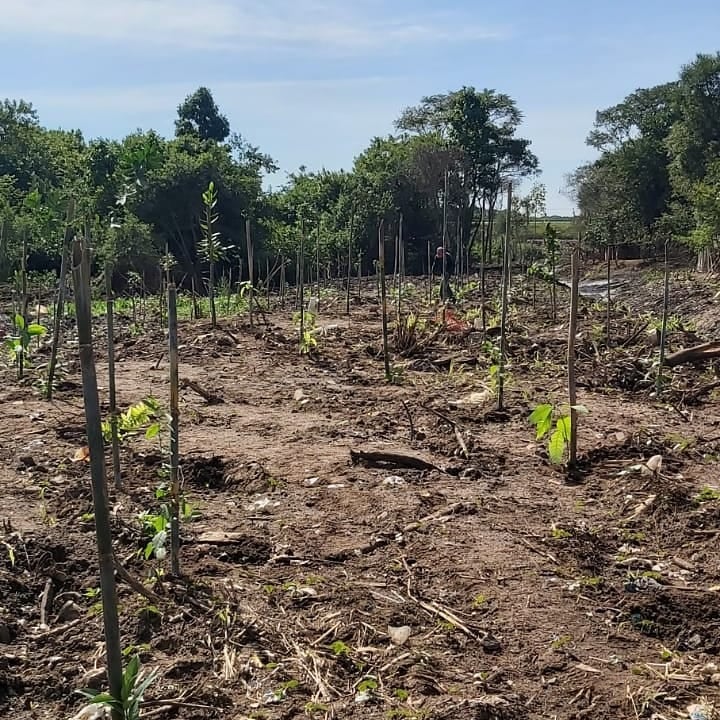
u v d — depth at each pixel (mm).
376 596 4137
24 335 8734
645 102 51562
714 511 5090
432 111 53875
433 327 12641
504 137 51438
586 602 4117
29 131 42031
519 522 5105
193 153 39250
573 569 4473
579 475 6000
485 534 4906
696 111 41094
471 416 7621
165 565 4414
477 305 17078
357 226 40781
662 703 3299
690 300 19125
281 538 4852
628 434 6926
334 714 3201
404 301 18562
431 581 4332
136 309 18172
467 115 49844
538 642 3742
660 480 5645
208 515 5215
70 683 3393
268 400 8430
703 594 4156
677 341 11867
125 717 2799
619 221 46719
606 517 5242
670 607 4031
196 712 3209
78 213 15320
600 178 49375
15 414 7680
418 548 4707
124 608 3922
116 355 11148
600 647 3713
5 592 4066
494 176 50688
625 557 4660
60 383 8953
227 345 11836
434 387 9141
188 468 6008
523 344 11602
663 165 46625
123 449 6418
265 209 38656
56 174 42094
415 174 44000
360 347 11703
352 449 6336
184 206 34688
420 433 7008
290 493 5594
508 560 4555
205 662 3543
